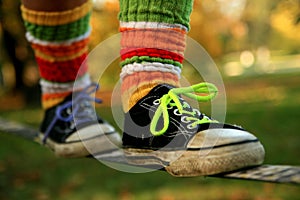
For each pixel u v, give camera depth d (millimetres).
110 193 3264
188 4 846
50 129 1116
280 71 14906
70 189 3408
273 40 15844
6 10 5867
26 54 8156
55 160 4250
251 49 17016
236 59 18219
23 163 4176
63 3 1016
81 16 1051
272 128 4930
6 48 8164
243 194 3033
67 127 1076
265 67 17312
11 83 8891
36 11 1026
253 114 5926
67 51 1086
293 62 18859
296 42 16562
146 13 826
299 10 2674
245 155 708
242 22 11594
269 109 6246
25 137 1277
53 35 1052
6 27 6840
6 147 4809
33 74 8359
